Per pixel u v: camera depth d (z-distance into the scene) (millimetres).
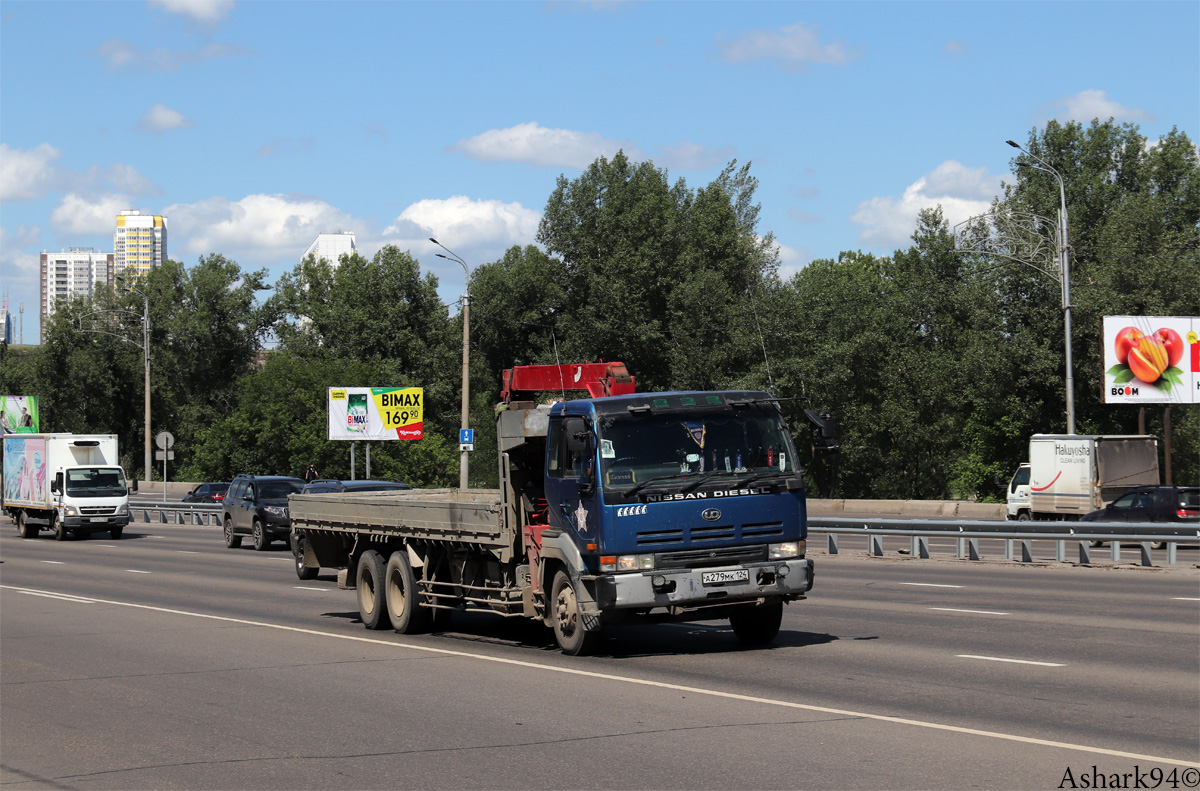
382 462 59625
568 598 11891
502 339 75500
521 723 8461
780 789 6398
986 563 23531
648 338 62938
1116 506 28797
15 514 41406
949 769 6738
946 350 54500
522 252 80875
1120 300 45938
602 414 11352
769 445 11719
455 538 13688
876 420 53281
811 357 54406
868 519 26031
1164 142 60469
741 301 58406
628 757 7270
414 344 79312
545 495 12383
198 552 31688
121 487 38656
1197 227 58688
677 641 13000
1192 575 20062
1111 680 9758
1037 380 47500
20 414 81500
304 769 7258
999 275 49969
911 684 9734
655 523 11141
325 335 82188
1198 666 10461
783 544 11578
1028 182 59875
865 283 59594
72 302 90125
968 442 51844
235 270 88062
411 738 8070
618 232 66188
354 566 16094
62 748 8133
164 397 89188
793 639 12852
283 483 33031
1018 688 9445
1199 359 39656
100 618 16547
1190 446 46562
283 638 14102
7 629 15359
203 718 9078
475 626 15367
